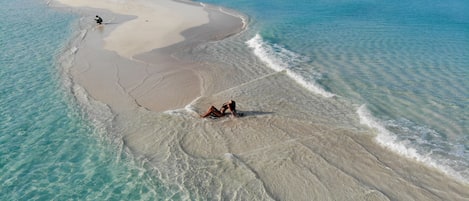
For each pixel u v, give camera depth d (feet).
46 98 74.13
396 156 54.13
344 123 62.85
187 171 52.29
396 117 64.03
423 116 64.13
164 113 67.46
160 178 51.21
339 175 50.62
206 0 172.45
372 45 100.07
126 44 107.55
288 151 55.83
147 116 66.80
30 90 77.56
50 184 50.65
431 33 109.29
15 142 59.77
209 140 59.11
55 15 142.92
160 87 78.59
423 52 93.71
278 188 48.60
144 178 51.37
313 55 93.61
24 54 98.17
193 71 86.38
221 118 65.16
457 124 61.41
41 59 94.79
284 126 62.39
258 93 74.18
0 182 51.01
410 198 46.37
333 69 84.43
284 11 143.95
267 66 87.71
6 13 144.87
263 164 53.11
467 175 49.55
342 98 71.20
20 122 65.46
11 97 74.38
